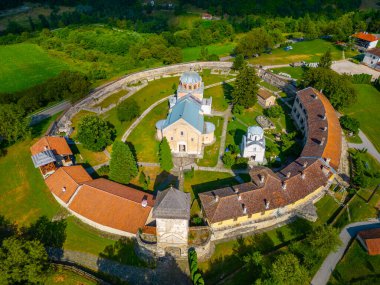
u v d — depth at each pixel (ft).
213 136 338.95
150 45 598.75
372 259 218.79
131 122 372.58
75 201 248.32
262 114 386.93
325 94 388.16
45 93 417.69
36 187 283.79
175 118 304.50
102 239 237.25
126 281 215.10
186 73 350.23
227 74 490.08
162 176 292.81
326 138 296.51
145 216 233.96
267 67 508.12
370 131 358.43
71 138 342.44
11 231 252.01
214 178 290.15
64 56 612.29
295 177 253.65
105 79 490.08
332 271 213.05
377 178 287.48
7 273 196.03
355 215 251.39
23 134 327.26
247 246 231.50
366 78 447.01
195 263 212.02
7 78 530.68
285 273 189.47
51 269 212.84
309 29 619.67
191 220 239.50
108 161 312.09
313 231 223.51
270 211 239.50
